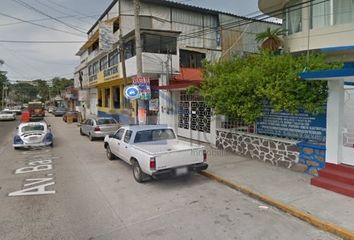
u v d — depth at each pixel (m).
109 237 4.72
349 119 7.09
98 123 16.58
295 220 5.27
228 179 7.57
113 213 5.71
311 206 5.62
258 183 7.15
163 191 7.05
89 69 36.41
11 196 6.79
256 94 8.68
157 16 23.27
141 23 22.50
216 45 25.91
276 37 15.66
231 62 10.84
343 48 12.54
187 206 6.02
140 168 7.67
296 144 8.03
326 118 7.33
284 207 5.66
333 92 6.92
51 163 10.39
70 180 8.10
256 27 27.34
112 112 27.69
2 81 72.19
